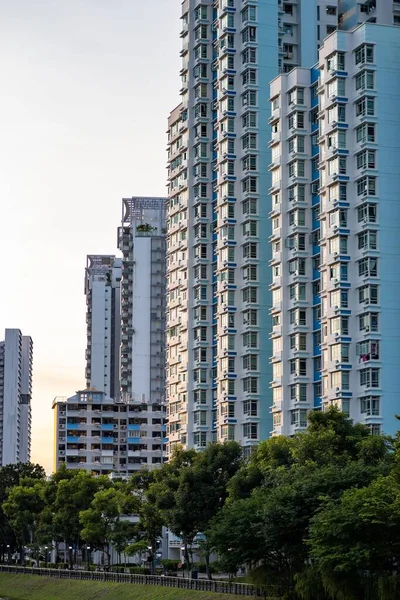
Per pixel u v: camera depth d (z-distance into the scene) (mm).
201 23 198750
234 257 180500
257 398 173250
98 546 176500
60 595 154500
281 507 97625
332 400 146750
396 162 149125
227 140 183375
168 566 168250
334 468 99625
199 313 192250
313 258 163625
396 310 145750
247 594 110312
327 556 87438
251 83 182500
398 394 143500
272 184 172750
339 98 151250
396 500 84750
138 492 177000
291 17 191125
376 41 150375
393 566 90250
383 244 146750
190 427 190875
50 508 187750
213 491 131250
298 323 161875
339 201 149125
